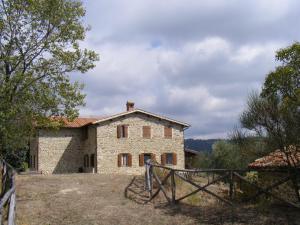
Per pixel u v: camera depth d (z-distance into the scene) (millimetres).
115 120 35906
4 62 16406
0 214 6742
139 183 19906
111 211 12828
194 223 10852
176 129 37906
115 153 35594
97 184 20094
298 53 11281
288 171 11250
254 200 12695
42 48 17016
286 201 11023
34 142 39094
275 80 11391
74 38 17516
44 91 16562
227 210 11898
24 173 34844
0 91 15625
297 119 11023
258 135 12125
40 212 12820
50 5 16938
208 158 40312
